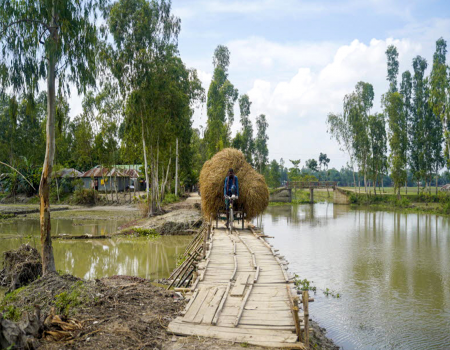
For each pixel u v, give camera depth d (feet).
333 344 27.09
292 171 277.03
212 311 20.38
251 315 19.85
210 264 29.37
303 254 60.18
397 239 75.72
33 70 35.32
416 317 33.19
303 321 19.03
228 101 171.22
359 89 203.41
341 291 40.75
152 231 74.23
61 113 39.73
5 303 24.75
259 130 239.91
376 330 30.19
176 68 95.86
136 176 171.42
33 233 75.61
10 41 34.47
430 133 181.47
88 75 37.65
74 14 36.11
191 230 74.38
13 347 14.73
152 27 87.66
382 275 47.29
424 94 184.44
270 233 83.92
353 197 191.01
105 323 19.44
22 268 35.63
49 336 17.33
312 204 200.54
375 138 191.42
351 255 59.36
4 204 141.18
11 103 36.73
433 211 140.67
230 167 45.78
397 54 201.05
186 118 109.81
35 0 34.68
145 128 94.94
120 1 85.66
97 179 171.83
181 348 16.79
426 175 186.39
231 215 43.42
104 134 134.31
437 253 61.21
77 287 25.30
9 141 141.69
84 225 89.40
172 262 50.26
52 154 36.45
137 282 30.12
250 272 27.02
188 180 193.98
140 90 86.94
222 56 182.29
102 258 52.75
